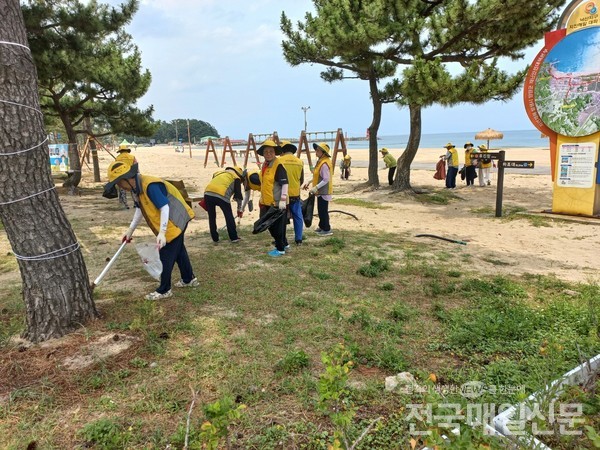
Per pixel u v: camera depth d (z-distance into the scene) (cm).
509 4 1052
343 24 1167
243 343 386
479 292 520
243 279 569
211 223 780
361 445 253
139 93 1817
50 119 2064
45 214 393
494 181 1828
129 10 1413
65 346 383
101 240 844
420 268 619
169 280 499
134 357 363
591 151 992
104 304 485
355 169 2694
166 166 3089
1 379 335
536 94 1042
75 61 1466
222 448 254
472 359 354
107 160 3756
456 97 1105
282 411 290
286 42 1563
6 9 358
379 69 1579
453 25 1191
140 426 277
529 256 711
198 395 310
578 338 375
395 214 1163
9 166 372
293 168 729
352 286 545
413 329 415
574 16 966
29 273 393
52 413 294
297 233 764
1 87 361
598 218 990
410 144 1473
